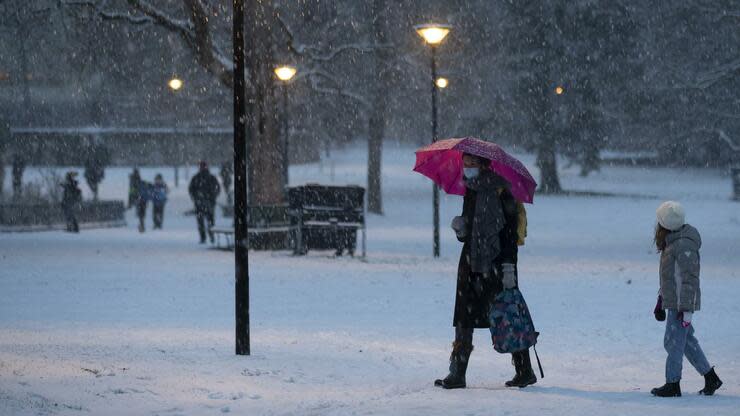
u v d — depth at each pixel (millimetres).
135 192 95000
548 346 23516
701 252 58812
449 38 102312
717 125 125125
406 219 96000
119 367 17844
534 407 14805
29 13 59250
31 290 34750
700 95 120938
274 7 62812
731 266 49125
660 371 20047
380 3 96812
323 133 133625
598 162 146875
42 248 56688
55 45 62250
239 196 20469
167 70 106438
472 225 17016
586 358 21766
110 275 40562
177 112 152750
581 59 124375
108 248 57000
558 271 45062
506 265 16969
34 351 19688
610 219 90062
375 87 99688
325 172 153250
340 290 35812
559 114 125688
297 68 88562
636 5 122875
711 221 83688
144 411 14234
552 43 123625
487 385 18000
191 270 43156
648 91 123938
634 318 28609
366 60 98812
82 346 20828
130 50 78250
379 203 101000
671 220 16922
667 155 149000
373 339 23844
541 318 28656
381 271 43812
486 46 114375
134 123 156750
